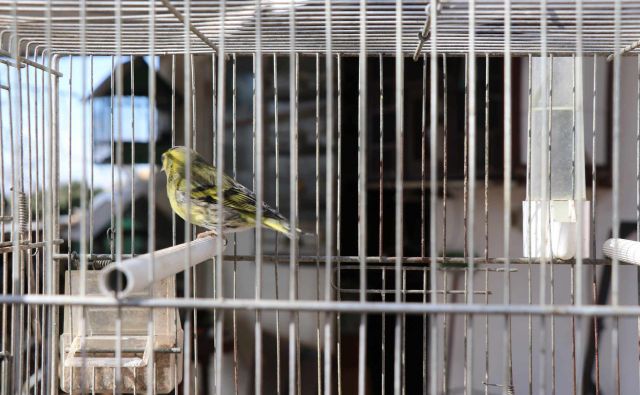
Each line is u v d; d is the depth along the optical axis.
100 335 2.47
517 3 1.92
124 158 3.25
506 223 1.40
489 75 3.12
